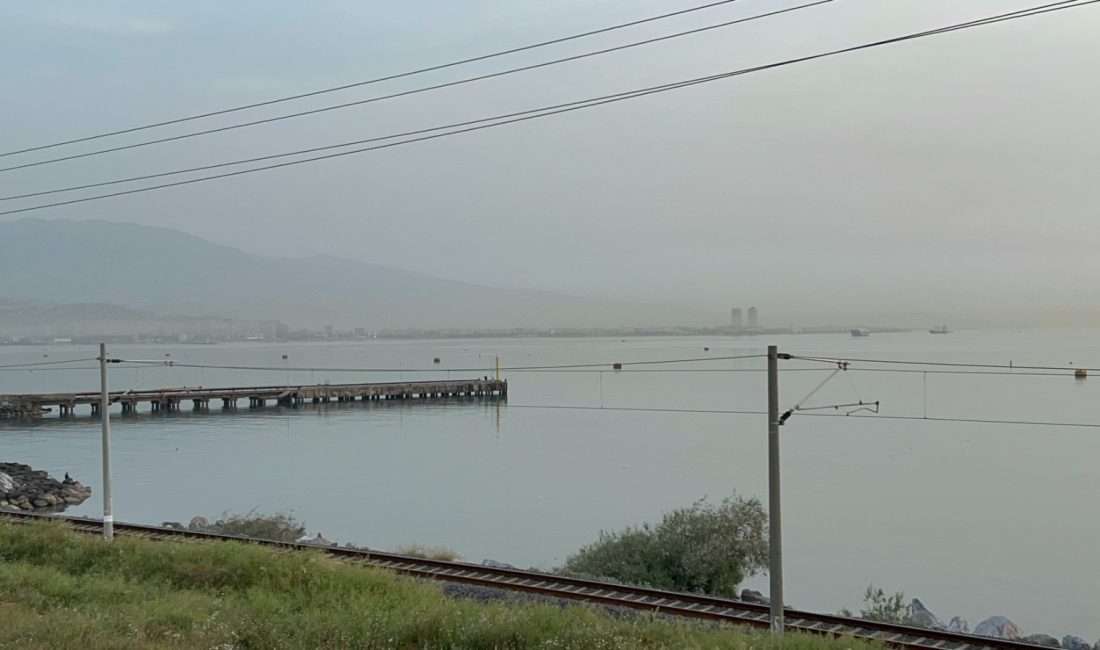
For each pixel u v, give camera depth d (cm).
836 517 3919
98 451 6475
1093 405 8438
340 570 1961
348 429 7619
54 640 1266
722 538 2575
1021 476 4956
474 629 1418
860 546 3409
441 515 4059
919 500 4288
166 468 5650
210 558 2058
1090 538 3512
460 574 2205
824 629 1739
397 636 1404
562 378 14138
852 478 4934
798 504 4203
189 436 7250
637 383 13012
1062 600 2723
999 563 3148
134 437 7231
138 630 1354
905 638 1706
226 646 1280
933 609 2633
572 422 7969
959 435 6831
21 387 13225
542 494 4553
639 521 3862
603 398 10244
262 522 3222
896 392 10531
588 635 1404
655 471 5234
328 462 5781
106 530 2597
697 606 1914
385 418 8488
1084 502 4212
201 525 3391
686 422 7850
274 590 1856
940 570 3066
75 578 1911
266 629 1403
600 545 2727
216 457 6078
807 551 3344
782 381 12912
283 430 7594
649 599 1958
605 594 2011
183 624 1453
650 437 6850
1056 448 6078
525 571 2259
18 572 1892
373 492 4678
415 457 5938
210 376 15088
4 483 4609
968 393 10288
